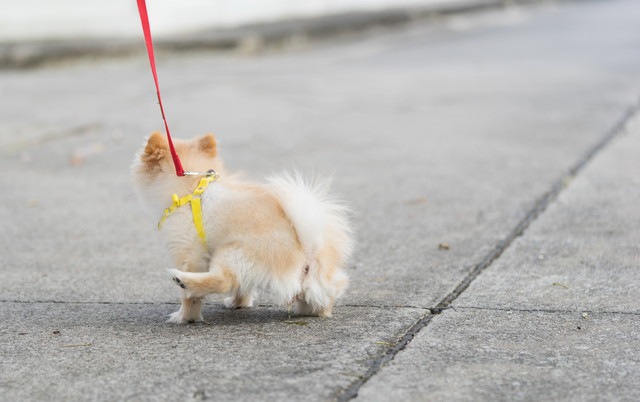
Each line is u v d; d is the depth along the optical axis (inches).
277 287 227.1
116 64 890.1
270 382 197.6
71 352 220.7
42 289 279.4
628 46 930.1
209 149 249.3
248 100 660.7
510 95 660.1
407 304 255.1
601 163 445.7
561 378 199.5
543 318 241.1
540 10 1523.1
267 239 226.2
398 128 554.3
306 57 920.3
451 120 574.9
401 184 418.3
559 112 588.4
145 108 635.5
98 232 347.9
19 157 491.5
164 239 236.8
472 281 277.7
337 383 196.7
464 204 378.9
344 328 234.4
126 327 240.5
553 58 856.3
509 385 195.8
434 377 200.2
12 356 218.8
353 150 495.8
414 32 1169.4
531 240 323.0
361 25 1166.3
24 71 866.1
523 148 488.7
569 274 281.9
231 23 1114.7
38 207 388.5
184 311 241.8
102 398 191.9
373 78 762.2
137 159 248.2
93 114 615.8
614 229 333.4
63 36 1015.0
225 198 231.8
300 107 630.5
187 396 191.3
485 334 228.7
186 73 815.1
